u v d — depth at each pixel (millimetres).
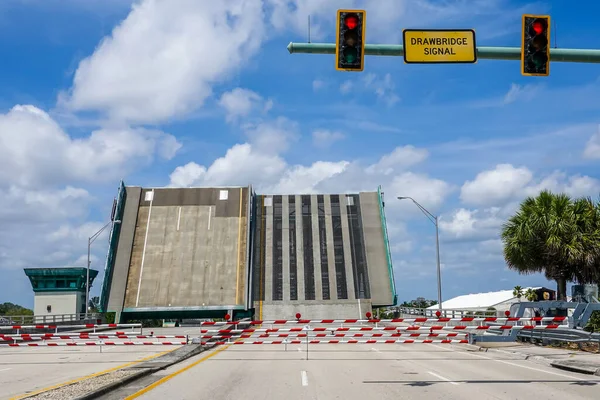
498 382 15445
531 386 14570
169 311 53156
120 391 13891
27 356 26734
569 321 24219
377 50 14406
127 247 56375
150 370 17938
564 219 29344
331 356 24828
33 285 68688
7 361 24047
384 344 32969
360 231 58812
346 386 14758
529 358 22641
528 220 30141
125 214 58781
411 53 14352
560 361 19703
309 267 56125
